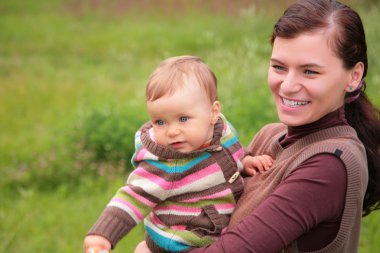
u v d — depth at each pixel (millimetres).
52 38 14258
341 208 1812
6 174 6539
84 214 5508
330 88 1894
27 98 9453
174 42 12805
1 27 15320
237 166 2139
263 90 6668
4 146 7430
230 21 13664
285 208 1779
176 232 2053
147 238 2197
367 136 2201
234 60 8023
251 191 2049
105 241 1965
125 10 16828
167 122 2049
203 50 12000
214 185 2061
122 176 6199
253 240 1775
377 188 2256
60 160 6633
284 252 1863
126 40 13617
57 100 9422
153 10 16484
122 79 10766
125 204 2031
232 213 2066
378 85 7184
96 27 15344
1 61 12273
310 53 1853
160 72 2080
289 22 1877
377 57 8312
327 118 1980
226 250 1791
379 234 4363
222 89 6762
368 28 9000
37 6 17906
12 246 5016
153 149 2072
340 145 1826
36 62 12203
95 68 11695
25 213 5578
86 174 6438
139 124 6613
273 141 2186
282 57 1905
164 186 2041
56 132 7387
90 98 9242
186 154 2035
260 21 12867
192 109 2029
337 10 1880
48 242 5055
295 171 1839
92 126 6754
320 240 1854
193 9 15797
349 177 1791
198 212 2055
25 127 8352
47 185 6375
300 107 1926
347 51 1873
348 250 1979
